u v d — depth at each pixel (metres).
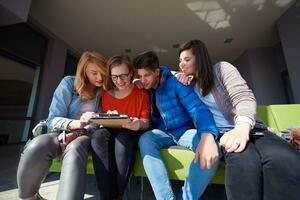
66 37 4.30
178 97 1.08
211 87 0.98
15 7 2.41
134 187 1.44
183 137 1.00
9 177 1.60
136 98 1.16
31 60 3.62
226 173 0.68
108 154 0.88
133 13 3.46
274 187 0.59
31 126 3.62
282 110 1.52
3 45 3.07
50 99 3.95
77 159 0.79
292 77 3.34
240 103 0.82
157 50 4.93
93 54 1.15
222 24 3.82
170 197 0.76
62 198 0.71
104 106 1.19
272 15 3.55
